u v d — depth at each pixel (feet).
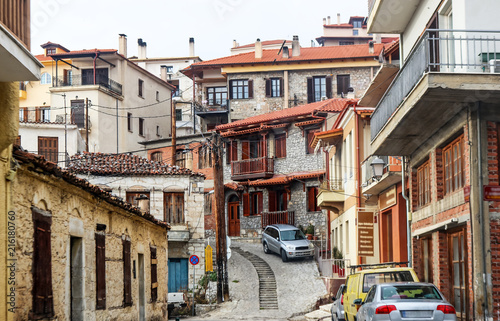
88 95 190.90
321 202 116.47
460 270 53.93
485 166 47.73
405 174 71.15
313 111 146.92
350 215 106.52
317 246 133.28
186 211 118.73
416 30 65.46
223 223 110.11
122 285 58.13
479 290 46.70
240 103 193.57
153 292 73.61
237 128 170.30
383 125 61.36
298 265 127.44
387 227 93.30
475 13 49.78
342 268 108.27
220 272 108.68
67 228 42.68
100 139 189.98
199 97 203.51
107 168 117.19
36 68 33.37
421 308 42.06
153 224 71.87
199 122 221.87
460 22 50.65
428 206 61.05
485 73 45.19
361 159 101.40
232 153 172.55
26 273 35.27
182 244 118.73
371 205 99.86
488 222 47.24
